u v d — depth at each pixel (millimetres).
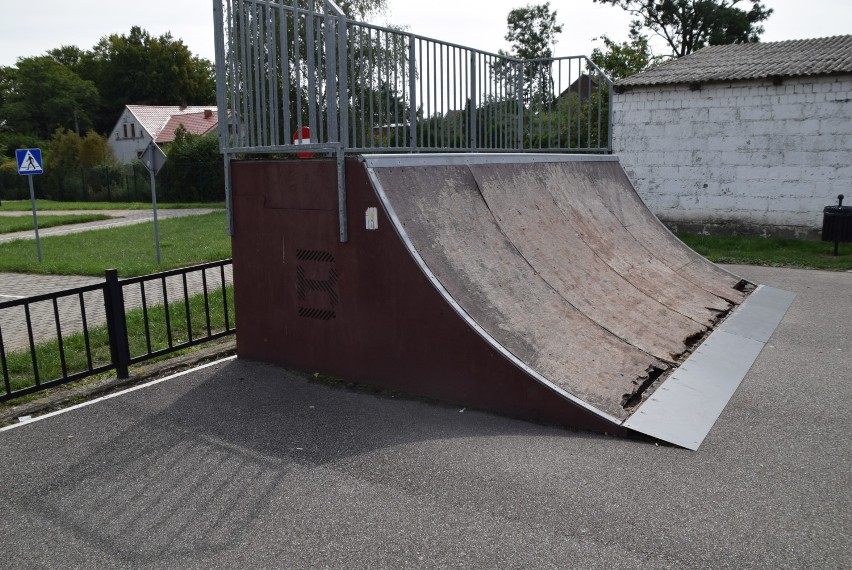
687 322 6621
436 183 5574
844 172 13156
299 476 3809
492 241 5680
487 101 7543
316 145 5125
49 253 14133
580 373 4801
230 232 5867
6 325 7863
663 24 38844
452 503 3461
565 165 7984
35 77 66250
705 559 2949
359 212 5082
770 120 13742
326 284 5383
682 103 14633
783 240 13586
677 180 14969
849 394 5074
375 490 3619
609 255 7242
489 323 4855
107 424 4641
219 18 5590
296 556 3035
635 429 4293
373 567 2939
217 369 5793
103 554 3100
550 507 3400
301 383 5391
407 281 4934
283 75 5258
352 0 26484
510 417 4641
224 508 3479
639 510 3361
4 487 3764
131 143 54250
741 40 37719
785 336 6797
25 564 3031
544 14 48844
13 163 44812
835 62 13367
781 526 3207
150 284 10422
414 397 5043
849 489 3570
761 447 4121
